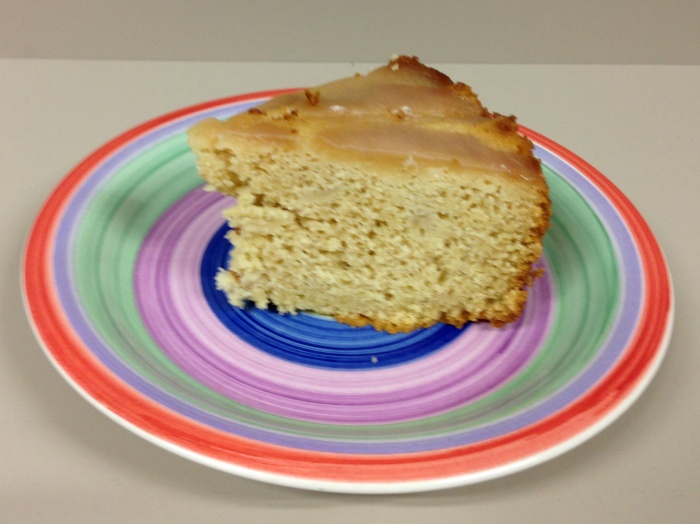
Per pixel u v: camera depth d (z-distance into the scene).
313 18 0.44
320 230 0.25
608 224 0.28
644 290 0.25
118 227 0.27
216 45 0.45
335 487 0.19
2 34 0.43
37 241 0.25
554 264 0.28
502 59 0.46
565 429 0.20
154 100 0.40
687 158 0.37
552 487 0.23
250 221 0.25
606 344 0.23
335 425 0.22
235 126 0.24
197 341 0.25
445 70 0.45
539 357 0.24
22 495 0.22
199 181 0.30
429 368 0.25
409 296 0.26
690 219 0.33
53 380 0.25
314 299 0.27
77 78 0.41
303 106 0.25
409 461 0.20
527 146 0.25
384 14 0.45
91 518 0.21
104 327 0.23
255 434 0.20
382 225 0.25
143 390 0.21
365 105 0.25
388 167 0.24
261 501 0.22
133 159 0.29
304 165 0.24
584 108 0.41
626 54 0.46
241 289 0.27
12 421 0.23
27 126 0.36
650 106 0.42
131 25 0.44
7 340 0.26
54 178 0.33
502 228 0.25
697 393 0.26
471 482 0.19
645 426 0.25
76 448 0.23
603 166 0.36
